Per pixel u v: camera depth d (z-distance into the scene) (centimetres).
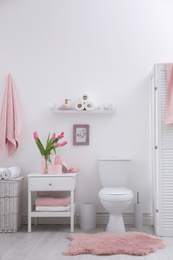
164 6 373
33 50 374
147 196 360
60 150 367
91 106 359
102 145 366
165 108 315
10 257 247
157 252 258
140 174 362
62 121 369
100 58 373
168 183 311
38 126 369
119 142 366
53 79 372
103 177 348
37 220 358
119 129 367
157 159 316
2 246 275
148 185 361
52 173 328
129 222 357
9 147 366
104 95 370
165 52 369
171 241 289
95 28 374
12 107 363
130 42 372
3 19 376
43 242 286
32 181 321
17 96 371
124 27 374
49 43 374
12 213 322
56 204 321
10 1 377
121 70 371
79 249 256
